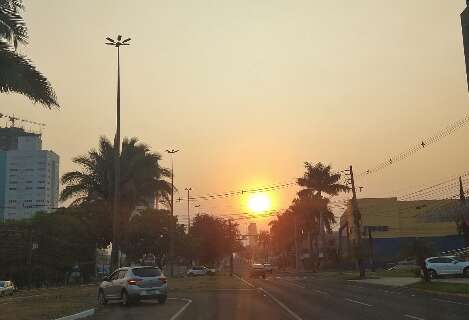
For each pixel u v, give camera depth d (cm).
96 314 2059
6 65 1828
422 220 6391
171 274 6662
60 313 1977
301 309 2155
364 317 1817
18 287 4906
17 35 1872
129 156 4547
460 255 5644
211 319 1830
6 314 1947
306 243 12169
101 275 6200
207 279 5900
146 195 4700
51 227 5322
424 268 3456
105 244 5866
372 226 8081
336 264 9056
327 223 8988
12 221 5572
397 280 4262
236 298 2866
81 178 4497
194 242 8775
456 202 6097
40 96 1897
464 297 2541
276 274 7688
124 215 4619
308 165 8556
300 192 8569
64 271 5506
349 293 3145
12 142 11169
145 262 7131
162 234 7075
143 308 2325
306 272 8306
